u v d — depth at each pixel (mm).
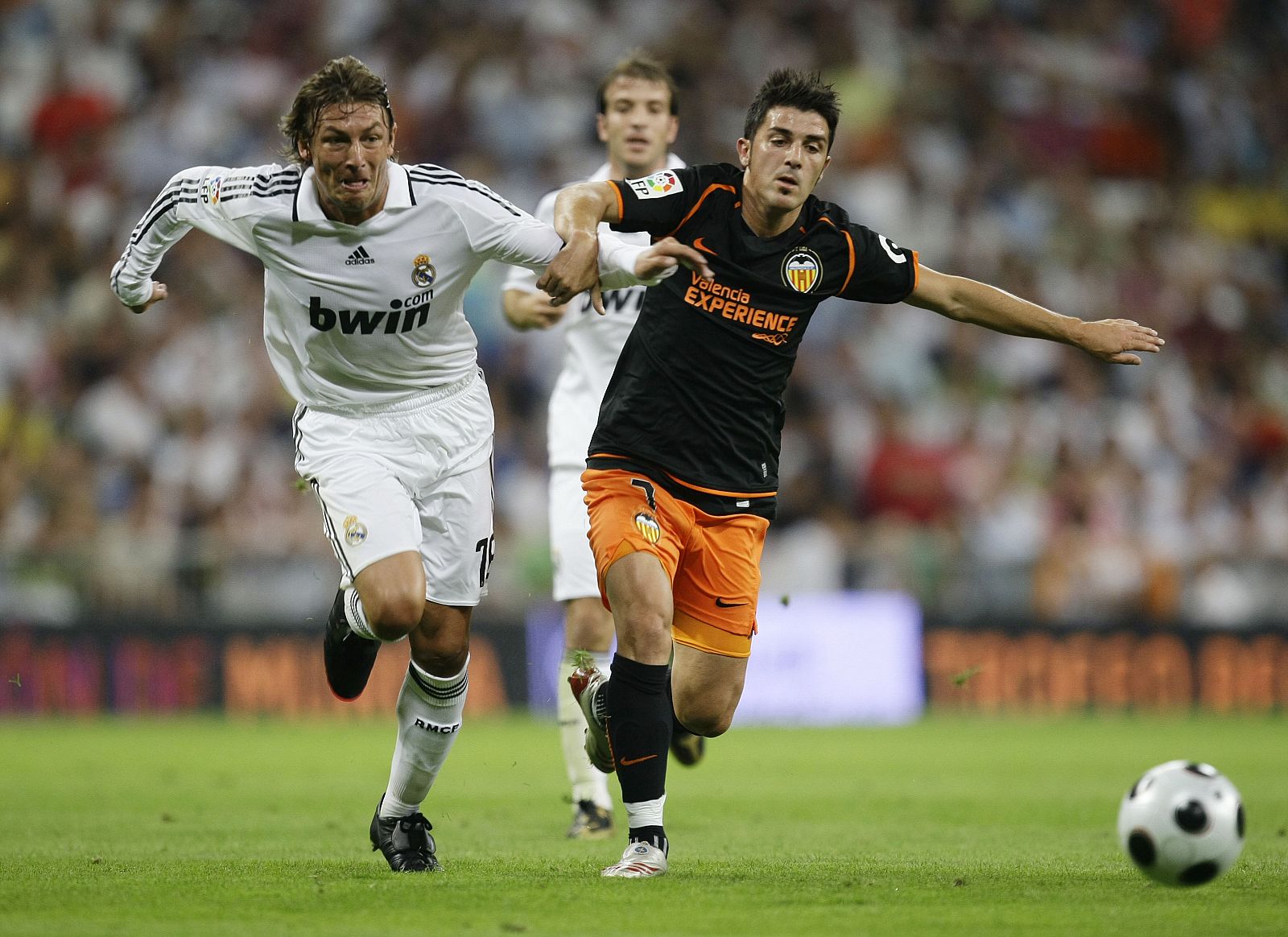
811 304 19766
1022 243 81500
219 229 18703
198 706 56750
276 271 18625
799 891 17531
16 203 75062
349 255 18312
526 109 78750
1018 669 61344
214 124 77625
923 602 60844
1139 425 73438
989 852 22422
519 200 77000
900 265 19938
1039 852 22328
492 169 77500
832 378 71062
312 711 57281
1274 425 76062
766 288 19469
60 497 63594
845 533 64750
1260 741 49031
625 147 27531
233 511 63469
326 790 33312
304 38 80312
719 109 82125
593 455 19812
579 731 25141
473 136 77938
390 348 18938
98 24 79812
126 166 76250
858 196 80438
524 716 58469
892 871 19719
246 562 57875
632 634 18766
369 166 17703
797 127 19047
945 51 87250
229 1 80812
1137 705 62375
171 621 56844
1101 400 74188
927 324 74312
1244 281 83750
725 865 20312
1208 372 79688
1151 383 76000
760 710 58312
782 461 68000
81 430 66562
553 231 18562
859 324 73375
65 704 56062
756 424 19922
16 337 69938
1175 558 66438
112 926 15102
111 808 29438
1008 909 16281
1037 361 74688
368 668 20328
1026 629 61562
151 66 79188
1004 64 87688
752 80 83500
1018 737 51188
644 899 16844
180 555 57375
